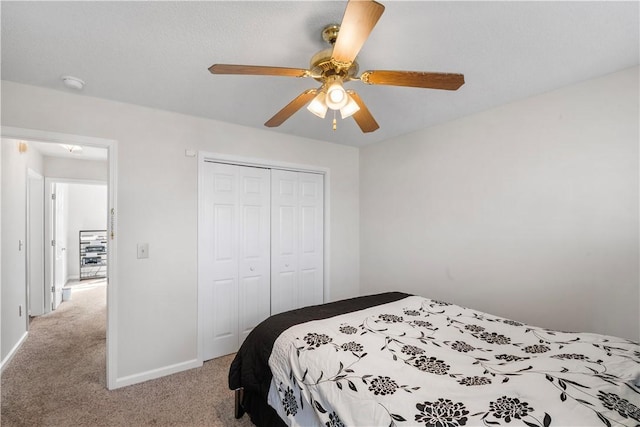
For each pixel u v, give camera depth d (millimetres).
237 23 1393
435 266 2877
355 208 3734
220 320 2809
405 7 1289
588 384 1080
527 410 956
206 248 2697
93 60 1714
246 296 2975
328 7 1282
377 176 3518
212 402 2086
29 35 1475
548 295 2141
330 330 1644
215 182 2814
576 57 1704
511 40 1540
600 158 1920
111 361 2229
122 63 1748
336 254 3566
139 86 2045
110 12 1314
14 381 2344
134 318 2326
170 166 2502
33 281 4027
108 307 2236
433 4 1273
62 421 1874
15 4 1253
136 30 1443
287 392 1423
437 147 2867
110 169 2260
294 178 3338
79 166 4281
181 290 2533
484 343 1521
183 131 2568
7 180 2762
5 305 2672
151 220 2412
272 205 3172
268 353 1616
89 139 2184
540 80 1979
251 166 3035
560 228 2086
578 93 2010
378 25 1404
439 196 2848
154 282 2414
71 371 2502
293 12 1317
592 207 1951
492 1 1260
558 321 2090
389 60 1722
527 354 1380
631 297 1809
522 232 2277
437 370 1246
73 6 1274
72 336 3283
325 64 1328
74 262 6469
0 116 1919
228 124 2801
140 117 2381
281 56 1672
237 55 1662
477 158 2555
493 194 2447
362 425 1047
